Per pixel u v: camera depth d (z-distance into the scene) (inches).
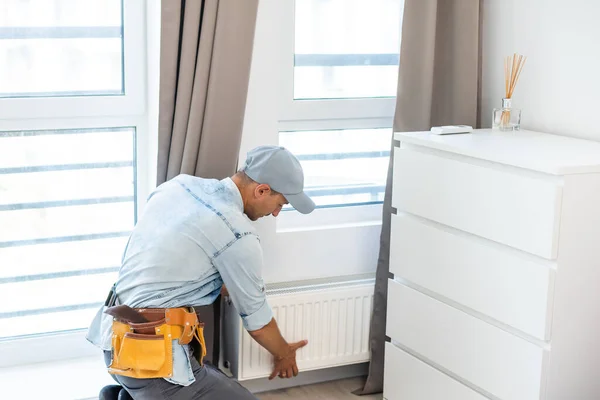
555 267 98.9
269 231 129.1
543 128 125.2
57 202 128.7
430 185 115.2
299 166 106.8
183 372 100.2
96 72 126.5
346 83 136.0
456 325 113.6
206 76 115.5
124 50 126.0
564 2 119.0
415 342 122.1
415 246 119.7
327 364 132.6
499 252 105.0
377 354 134.9
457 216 110.9
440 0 129.9
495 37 132.6
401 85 129.0
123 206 133.0
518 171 101.9
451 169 111.0
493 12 132.5
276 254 130.4
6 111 120.8
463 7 128.2
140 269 101.5
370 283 135.0
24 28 121.1
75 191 129.5
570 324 101.7
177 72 116.3
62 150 127.1
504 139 115.6
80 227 131.0
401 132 128.2
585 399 105.3
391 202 130.3
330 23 132.6
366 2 134.4
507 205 102.8
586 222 99.3
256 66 124.4
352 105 135.6
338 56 134.4
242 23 115.4
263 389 135.9
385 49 137.5
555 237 97.5
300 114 132.3
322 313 130.3
